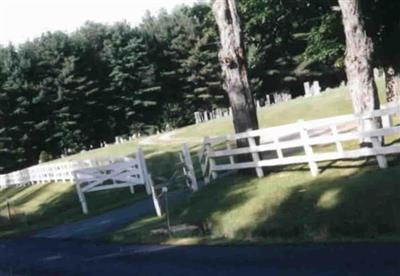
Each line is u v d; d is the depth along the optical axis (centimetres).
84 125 9219
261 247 1253
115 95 9556
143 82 9612
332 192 1385
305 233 1279
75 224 2392
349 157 1497
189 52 9600
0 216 3328
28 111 8675
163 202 2106
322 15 2534
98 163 3525
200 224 1594
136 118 9650
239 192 1656
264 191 1583
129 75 9500
